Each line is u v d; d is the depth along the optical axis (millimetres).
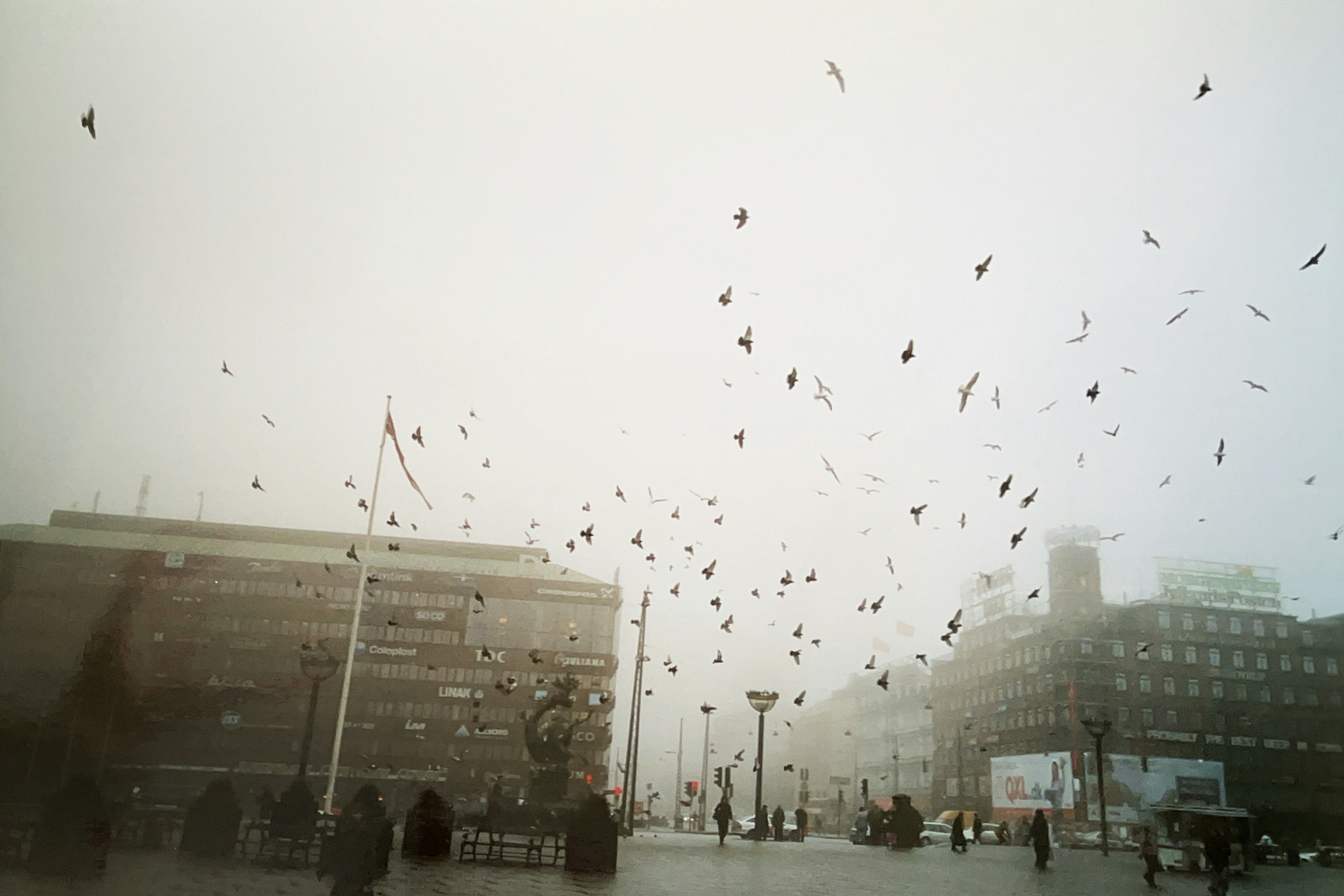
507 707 86812
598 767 85812
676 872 19578
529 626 89938
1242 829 31547
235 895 12766
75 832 14164
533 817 28578
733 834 53500
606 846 18656
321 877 13250
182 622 84438
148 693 78125
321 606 87562
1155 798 77938
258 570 87750
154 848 19531
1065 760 80125
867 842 40469
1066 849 50156
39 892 12211
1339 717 90188
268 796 19719
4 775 36812
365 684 85938
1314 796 87188
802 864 23719
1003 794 88125
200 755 79938
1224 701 89562
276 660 85438
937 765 110500
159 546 86125
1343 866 44438
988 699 103062
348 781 81125
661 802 140500
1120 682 89625
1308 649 92188
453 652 87875
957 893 17297
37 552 83500
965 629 111062
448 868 18375
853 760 133250
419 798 21672
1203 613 92562
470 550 96500
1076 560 97250
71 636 81188
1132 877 26281
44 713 38469
